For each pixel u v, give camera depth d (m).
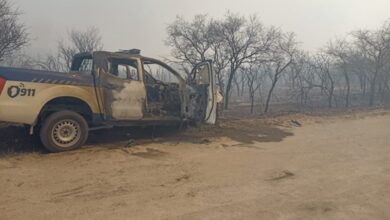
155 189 4.60
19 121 6.23
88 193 4.41
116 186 4.70
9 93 6.10
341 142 8.19
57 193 4.38
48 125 6.45
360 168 5.82
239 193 4.50
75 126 6.79
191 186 4.75
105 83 7.09
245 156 6.62
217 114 9.26
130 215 3.76
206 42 24.41
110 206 3.99
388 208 4.07
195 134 8.82
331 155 6.79
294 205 4.12
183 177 5.17
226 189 4.64
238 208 4.00
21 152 6.51
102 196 4.30
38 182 4.78
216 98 9.05
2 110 6.04
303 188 4.75
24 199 4.14
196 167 5.75
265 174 5.40
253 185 4.84
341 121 12.08
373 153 6.98
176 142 7.82
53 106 6.80
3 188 4.50
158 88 8.01
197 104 8.88
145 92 7.60
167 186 4.73
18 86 6.17
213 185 4.81
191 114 8.63
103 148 7.02
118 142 7.71
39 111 6.34
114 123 7.30
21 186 4.59
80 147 6.94
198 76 9.23
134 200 4.19
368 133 9.50
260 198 4.34
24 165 5.61
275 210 3.96
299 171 5.61
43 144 6.45
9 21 19.02
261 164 6.02
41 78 6.40
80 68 7.64
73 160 6.01
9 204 3.98
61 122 6.60
